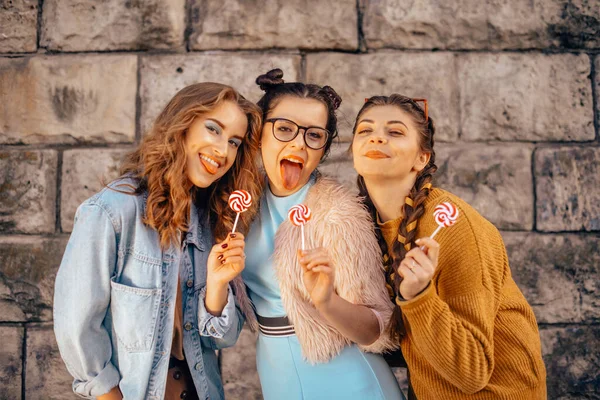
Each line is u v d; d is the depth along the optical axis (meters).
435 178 2.94
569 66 2.98
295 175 1.77
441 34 2.99
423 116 1.72
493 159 2.94
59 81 2.98
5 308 2.91
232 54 2.99
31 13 3.00
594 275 2.90
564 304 2.89
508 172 2.94
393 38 2.99
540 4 2.99
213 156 1.72
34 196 2.95
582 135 2.96
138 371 1.65
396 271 1.59
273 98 1.82
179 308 1.78
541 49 2.99
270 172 1.79
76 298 1.59
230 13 2.99
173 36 2.99
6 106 2.98
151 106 2.98
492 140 2.96
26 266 2.91
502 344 1.57
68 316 1.59
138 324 1.65
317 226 1.67
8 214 2.95
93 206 1.65
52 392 2.91
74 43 3.00
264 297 1.77
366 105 1.75
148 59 2.99
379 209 1.72
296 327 1.66
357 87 2.97
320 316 1.66
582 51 2.99
